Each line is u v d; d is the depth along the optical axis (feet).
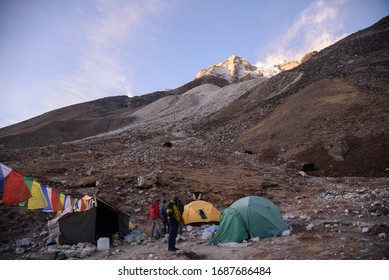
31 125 527.81
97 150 144.66
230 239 36.40
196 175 88.38
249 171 100.58
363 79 180.45
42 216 51.42
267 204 38.86
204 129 220.84
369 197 55.26
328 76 206.08
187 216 51.72
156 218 43.57
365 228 32.48
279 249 29.68
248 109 245.04
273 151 132.67
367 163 101.35
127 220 46.60
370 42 292.61
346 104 147.64
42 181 74.49
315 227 37.37
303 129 140.15
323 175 101.35
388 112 129.08
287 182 86.63
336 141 118.52
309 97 177.17
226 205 66.59
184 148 148.77
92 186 74.79
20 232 46.34
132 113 448.65
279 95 233.35
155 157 112.27
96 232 45.03
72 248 37.52
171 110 377.91
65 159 115.44
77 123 381.60
